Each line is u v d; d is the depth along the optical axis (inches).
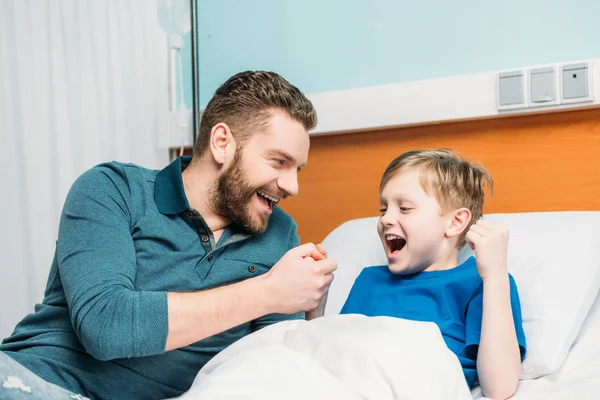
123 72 82.1
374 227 61.6
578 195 60.3
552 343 43.3
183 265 43.9
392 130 69.1
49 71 77.2
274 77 46.3
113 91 81.4
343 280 56.6
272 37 78.5
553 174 61.4
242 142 44.8
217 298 38.0
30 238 74.8
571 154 60.5
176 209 44.6
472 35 66.7
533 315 45.6
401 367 33.6
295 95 45.8
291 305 39.5
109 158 81.2
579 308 45.6
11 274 72.8
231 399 30.9
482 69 66.4
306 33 76.3
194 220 44.8
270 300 38.9
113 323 36.4
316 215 73.7
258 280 39.4
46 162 76.5
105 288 37.6
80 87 79.3
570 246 50.1
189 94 84.3
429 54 69.1
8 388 29.4
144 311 36.6
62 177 77.7
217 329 37.9
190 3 75.1
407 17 70.2
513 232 53.6
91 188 42.8
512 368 40.1
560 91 59.3
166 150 83.9
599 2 60.4
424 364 34.3
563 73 59.2
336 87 74.6
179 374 43.3
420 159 49.3
